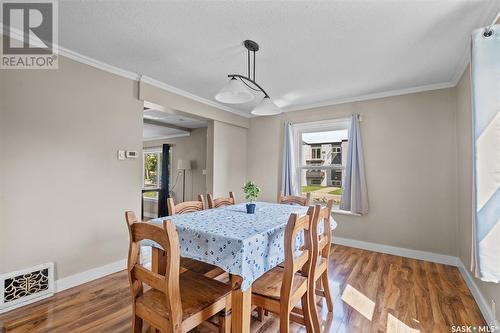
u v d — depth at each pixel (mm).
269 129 4500
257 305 1478
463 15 1720
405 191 3262
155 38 2078
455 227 2939
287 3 1624
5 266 1933
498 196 1418
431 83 3037
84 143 2416
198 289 1438
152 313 1237
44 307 1976
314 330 1639
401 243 3266
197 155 6109
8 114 1958
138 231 1287
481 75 1464
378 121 3467
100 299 2105
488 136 1444
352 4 1628
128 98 2789
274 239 1594
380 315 1905
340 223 3740
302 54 2318
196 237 1530
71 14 1765
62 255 2258
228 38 2062
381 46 2166
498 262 1414
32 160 2080
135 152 2852
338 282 2459
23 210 2027
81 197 2395
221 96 2043
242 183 4660
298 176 4281
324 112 3908
